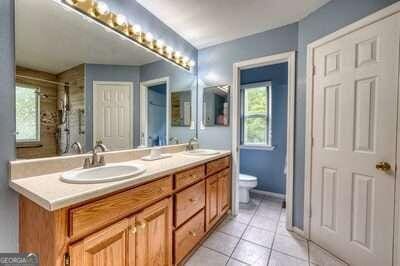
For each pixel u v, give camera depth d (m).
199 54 3.08
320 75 2.02
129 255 1.20
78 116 1.63
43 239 0.96
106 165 1.62
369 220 1.60
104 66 1.83
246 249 1.97
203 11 2.12
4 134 1.16
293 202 2.34
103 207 1.06
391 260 1.46
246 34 2.61
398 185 1.42
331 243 1.90
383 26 1.51
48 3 1.40
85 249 0.98
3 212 1.15
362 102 1.65
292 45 2.32
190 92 2.97
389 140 1.48
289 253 1.91
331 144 1.91
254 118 3.84
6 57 1.16
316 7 2.02
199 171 1.99
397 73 1.43
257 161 3.75
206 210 2.12
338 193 1.85
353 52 1.72
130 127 2.09
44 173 1.33
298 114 2.29
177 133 2.75
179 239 1.67
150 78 2.30
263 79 3.70
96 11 1.62
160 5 2.02
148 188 1.34
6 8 1.16
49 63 1.42
